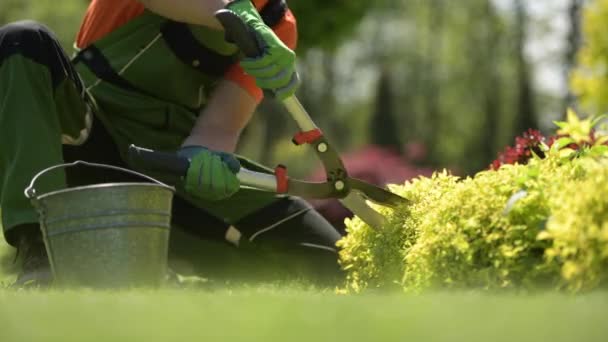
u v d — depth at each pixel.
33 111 5.62
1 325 2.78
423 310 3.11
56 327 2.72
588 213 3.94
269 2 6.50
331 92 62.59
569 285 3.98
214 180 5.28
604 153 4.85
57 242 4.56
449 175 5.56
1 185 5.60
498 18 62.78
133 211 4.54
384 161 23.16
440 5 63.84
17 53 5.71
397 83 65.94
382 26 63.41
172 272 6.67
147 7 6.25
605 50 26.05
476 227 4.54
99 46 6.78
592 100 26.19
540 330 2.66
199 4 6.03
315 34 19.14
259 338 2.54
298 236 7.09
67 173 6.64
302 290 5.88
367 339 2.53
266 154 54.53
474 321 2.81
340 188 5.41
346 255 5.65
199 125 6.34
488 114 63.31
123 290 4.36
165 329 2.68
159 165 5.23
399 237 5.29
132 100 6.68
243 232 7.04
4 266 7.54
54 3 33.03
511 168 4.82
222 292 4.57
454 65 64.88
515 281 4.36
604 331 2.69
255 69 5.32
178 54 6.61
